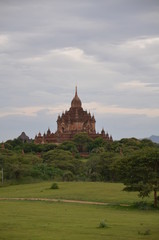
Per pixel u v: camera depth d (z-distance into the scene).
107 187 169.25
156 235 76.88
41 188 173.12
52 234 75.88
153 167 130.25
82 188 167.50
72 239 71.69
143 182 128.75
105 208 121.56
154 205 125.06
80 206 124.38
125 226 87.19
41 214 103.94
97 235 76.00
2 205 124.19
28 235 74.56
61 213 107.12
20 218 95.81
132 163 129.50
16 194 156.88
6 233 76.12
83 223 90.31
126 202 133.38
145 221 95.62
